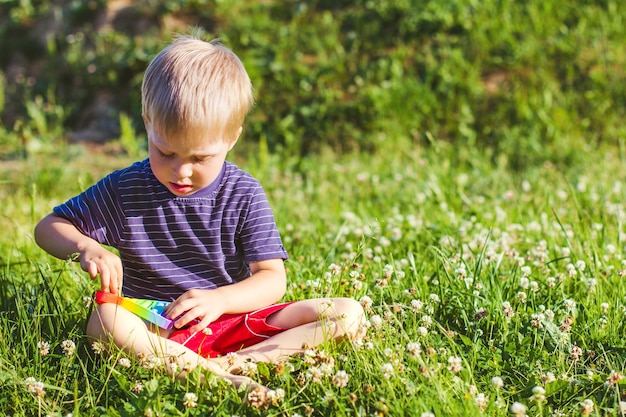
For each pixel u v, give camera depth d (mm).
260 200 2979
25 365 2787
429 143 8273
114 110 9703
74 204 2900
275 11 10023
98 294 2697
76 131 9609
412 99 8531
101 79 10016
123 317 2688
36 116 9297
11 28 11273
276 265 2975
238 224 2947
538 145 7785
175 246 2922
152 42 10023
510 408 2529
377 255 4219
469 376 2627
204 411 2432
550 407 2541
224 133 2697
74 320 3098
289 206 5961
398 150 8117
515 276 3486
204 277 2955
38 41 10984
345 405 2461
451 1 9414
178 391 2551
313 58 9273
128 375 2637
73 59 10344
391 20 9547
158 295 2938
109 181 2926
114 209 2891
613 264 3912
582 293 3486
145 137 9172
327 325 2764
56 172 7293
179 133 2602
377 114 8469
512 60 8836
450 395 2428
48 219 2881
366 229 4637
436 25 9297
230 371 2711
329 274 3359
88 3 10938
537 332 3020
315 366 2631
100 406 2551
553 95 8508
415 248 4297
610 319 3125
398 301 3312
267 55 9320
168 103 2604
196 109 2602
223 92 2686
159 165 2689
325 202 6215
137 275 2949
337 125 8484
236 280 3014
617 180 6297
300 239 4645
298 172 7730
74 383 2561
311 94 8836
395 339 2779
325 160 7883
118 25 10539
